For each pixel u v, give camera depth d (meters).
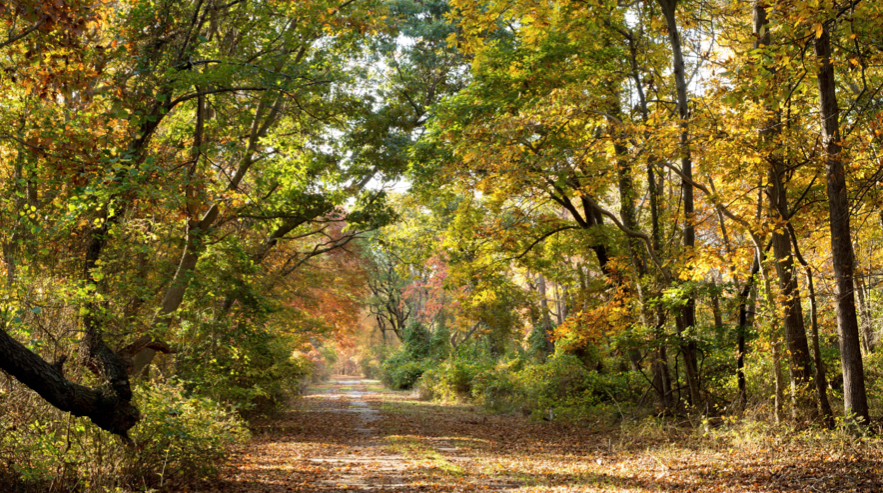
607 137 12.52
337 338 34.88
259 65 13.95
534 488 8.70
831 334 14.71
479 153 13.55
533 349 30.22
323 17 12.33
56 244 9.43
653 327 14.38
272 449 12.77
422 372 38.47
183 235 15.12
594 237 18.44
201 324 14.71
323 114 17.92
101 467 7.39
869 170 10.74
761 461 9.60
